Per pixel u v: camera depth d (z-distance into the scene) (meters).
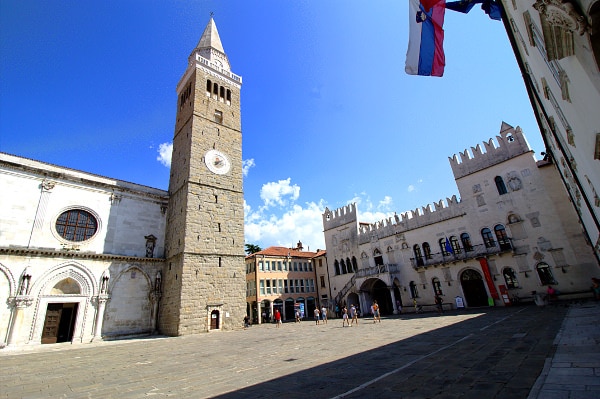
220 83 46.38
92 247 32.62
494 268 34.56
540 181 32.66
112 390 9.77
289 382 9.23
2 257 26.34
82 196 33.47
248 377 10.46
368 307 45.84
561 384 6.14
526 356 9.36
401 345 14.63
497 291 33.88
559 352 9.15
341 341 18.30
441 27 10.66
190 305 31.97
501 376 7.54
